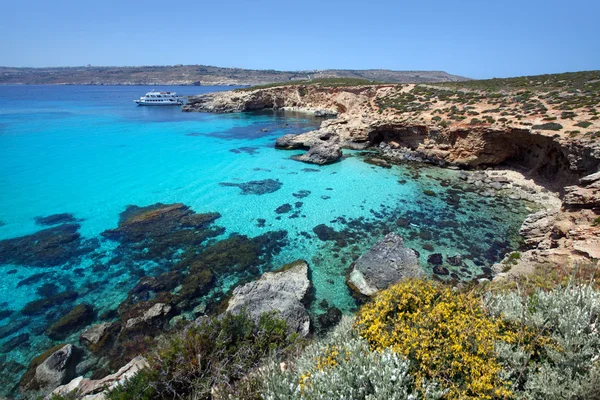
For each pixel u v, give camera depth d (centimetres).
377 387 481
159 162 3706
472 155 3269
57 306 1467
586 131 2455
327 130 4556
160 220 2278
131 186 2928
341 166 3575
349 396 486
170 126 6212
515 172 3052
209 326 903
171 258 1839
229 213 2398
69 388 991
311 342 885
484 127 3130
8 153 3916
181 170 3416
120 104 10575
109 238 2042
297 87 9000
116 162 3669
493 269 1666
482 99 4031
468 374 514
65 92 16875
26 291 1559
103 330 1300
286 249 1933
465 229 2119
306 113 8300
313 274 1706
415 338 565
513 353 538
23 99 11731
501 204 2495
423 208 2456
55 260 1806
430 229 2128
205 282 1619
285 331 1003
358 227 2181
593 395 455
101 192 2781
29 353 1226
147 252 1897
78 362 1180
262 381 608
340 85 8138
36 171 3284
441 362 530
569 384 480
